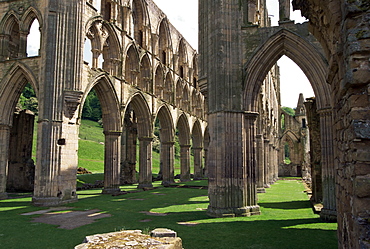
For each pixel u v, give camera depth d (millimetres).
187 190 30156
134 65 31859
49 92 20875
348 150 5531
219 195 14461
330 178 13539
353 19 5148
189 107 47875
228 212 14312
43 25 21938
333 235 10516
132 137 41094
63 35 21562
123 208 17844
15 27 27312
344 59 5340
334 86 7066
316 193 17891
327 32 7039
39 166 20219
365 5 5047
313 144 18562
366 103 4988
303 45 14453
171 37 41844
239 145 14781
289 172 58969
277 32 14836
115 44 28031
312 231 11141
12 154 31047
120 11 29188
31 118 32312
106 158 27094
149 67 34656
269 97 37188
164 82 39062
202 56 16531
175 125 41531
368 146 4883
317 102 14344
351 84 5016
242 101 15078
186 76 47406
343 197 6270
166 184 36406
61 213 16359
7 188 30609
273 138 43375
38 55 22594
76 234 11164
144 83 34312
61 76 21219
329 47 7285
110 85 26781
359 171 4891
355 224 4910
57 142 20656
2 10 24453
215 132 14875
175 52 43438
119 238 6836
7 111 24281
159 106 37000
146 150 33344
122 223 13094
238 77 15180
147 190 30297
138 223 13031
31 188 30484
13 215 15859
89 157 57344
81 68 22219
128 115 40844
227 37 15211
